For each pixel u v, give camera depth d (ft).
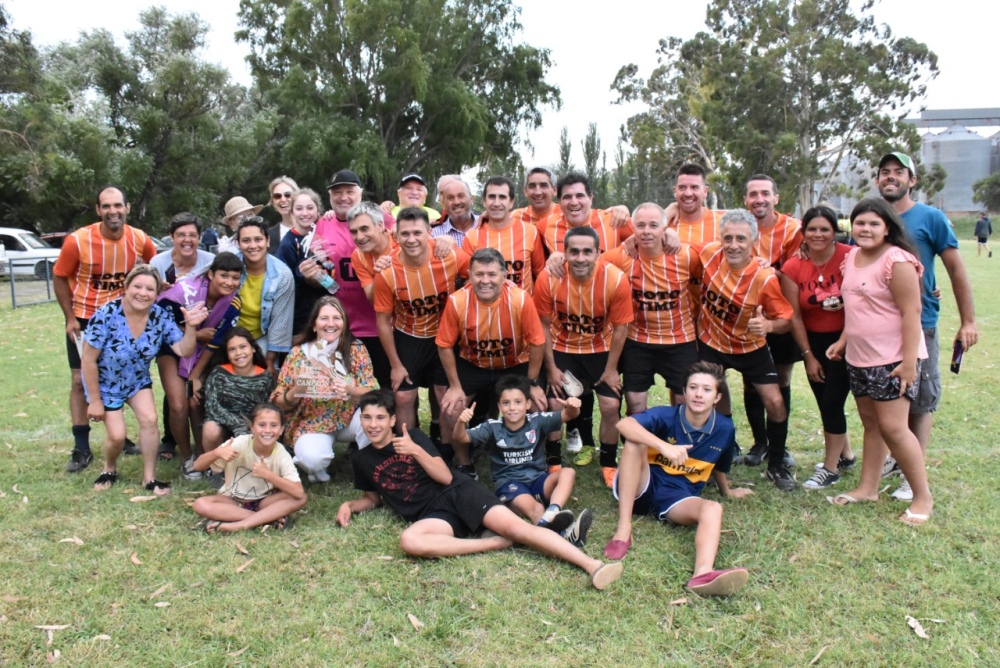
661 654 10.06
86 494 15.65
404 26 104.27
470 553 12.91
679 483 14.12
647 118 164.45
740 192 135.03
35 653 10.15
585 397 18.20
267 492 14.65
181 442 17.16
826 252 15.61
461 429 14.88
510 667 9.78
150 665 9.87
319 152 96.43
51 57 92.58
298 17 100.78
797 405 23.27
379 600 11.44
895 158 15.55
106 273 17.85
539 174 19.57
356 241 16.34
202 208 94.32
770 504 14.93
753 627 10.66
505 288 15.61
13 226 91.56
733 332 15.98
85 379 15.43
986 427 20.06
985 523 13.87
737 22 146.61
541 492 14.69
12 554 12.89
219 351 16.76
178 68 87.66
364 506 14.87
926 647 10.17
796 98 133.28
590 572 11.98
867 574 12.10
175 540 13.46
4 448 18.81
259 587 11.82
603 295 15.61
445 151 113.19
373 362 18.33
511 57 114.93
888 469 16.78
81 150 82.64
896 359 13.88
